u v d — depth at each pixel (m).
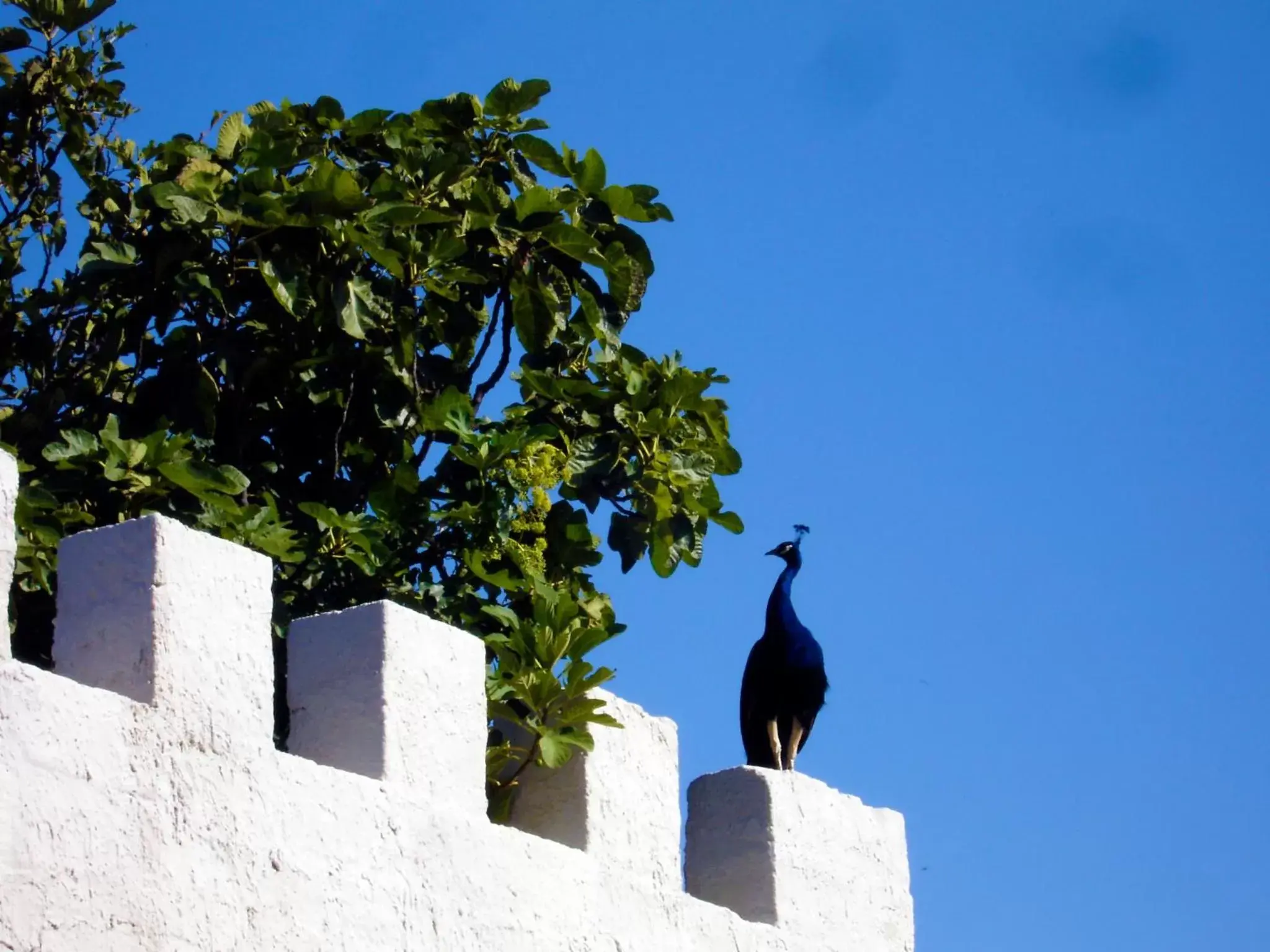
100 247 19.03
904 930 17.61
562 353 20.38
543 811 15.24
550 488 18.75
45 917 10.97
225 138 20.73
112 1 21.75
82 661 12.12
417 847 13.30
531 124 20.92
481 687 14.17
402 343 19.59
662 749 15.88
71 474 17.19
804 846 16.78
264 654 12.64
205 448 19.28
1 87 21.92
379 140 21.00
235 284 19.66
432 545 19.12
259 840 12.27
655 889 15.34
